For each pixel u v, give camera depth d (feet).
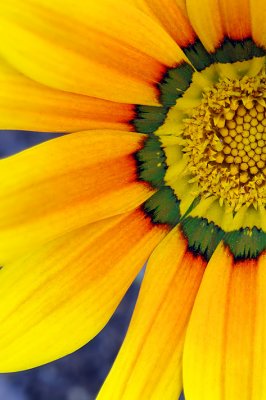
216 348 0.42
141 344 0.42
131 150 0.43
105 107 0.42
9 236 0.39
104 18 0.39
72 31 0.39
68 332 0.41
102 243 0.42
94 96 0.40
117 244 0.43
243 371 0.42
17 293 0.41
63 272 0.41
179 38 0.42
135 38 0.40
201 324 0.43
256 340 0.42
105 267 0.42
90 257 0.42
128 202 0.43
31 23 0.38
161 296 0.43
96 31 0.39
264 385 0.42
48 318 0.41
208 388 0.42
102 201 0.42
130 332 0.42
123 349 0.42
